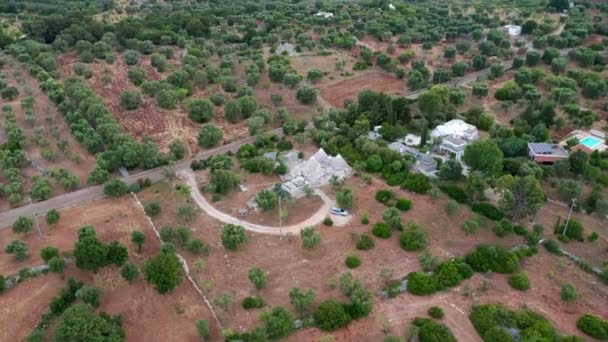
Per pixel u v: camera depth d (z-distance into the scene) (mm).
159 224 128625
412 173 147875
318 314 97750
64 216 131875
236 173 151500
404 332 95938
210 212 133500
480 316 98812
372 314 100438
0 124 180250
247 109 192500
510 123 193500
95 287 104000
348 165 152000
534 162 155125
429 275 109938
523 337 94188
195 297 104812
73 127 171750
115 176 152500
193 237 123062
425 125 169375
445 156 166125
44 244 119688
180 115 193625
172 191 143625
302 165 148875
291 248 119562
